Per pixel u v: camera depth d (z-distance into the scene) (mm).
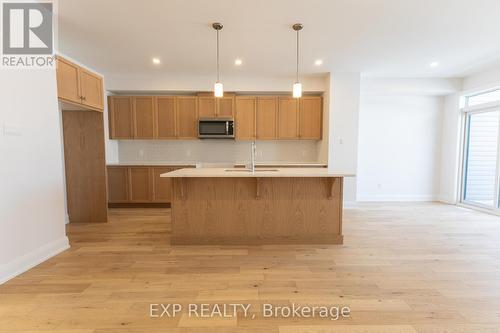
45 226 2570
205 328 1596
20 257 2285
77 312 1734
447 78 5051
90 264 2469
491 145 4672
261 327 1609
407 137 5543
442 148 5531
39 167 2488
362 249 2867
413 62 4168
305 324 1637
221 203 2992
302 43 3428
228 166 5305
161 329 1582
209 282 2145
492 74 4438
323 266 2445
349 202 4906
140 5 2510
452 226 3729
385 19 2795
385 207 4957
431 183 5590
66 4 2475
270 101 5051
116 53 3758
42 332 1551
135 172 4805
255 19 2797
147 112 4977
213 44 3453
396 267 2422
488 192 4723
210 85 4910
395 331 1572
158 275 2260
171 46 3514
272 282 2148
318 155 5328
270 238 3021
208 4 2508
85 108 3596
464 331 1570
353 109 4707
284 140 5438
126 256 2666
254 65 4297
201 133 4969
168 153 5398
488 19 2785
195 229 3004
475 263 2510
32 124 2406
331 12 2650
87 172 3838
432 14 2682
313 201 3014
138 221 3967
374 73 4766
